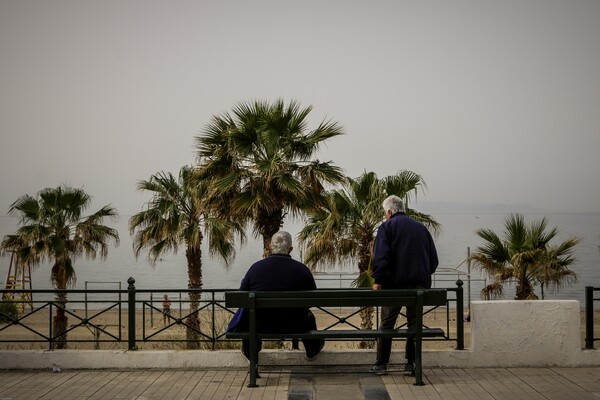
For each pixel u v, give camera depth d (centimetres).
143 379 654
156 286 7012
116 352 699
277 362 696
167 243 2159
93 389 619
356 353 695
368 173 1761
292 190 1410
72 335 2458
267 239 1492
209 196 1479
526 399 573
